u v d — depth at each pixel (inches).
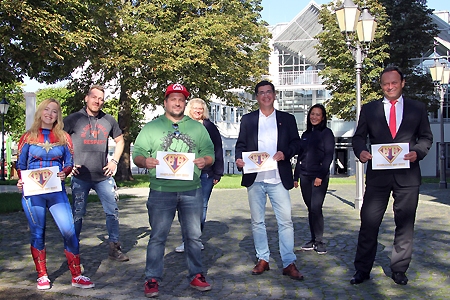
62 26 693.9
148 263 201.3
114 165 263.1
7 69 663.8
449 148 1599.4
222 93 1152.8
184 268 249.3
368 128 223.3
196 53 935.0
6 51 623.8
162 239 203.3
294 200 622.5
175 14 987.9
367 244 218.8
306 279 227.1
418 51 1296.8
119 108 1061.1
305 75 1750.7
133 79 941.8
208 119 288.4
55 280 225.5
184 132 208.1
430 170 1610.5
